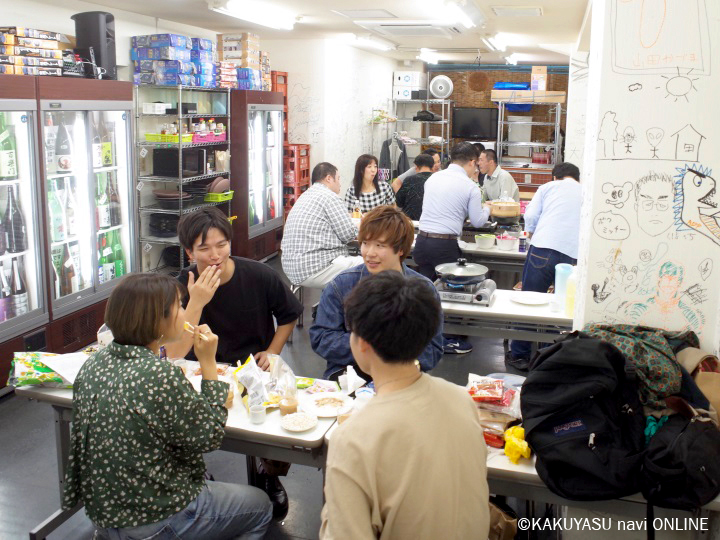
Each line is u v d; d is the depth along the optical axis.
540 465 2.14
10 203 4.30
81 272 5.01
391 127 12.45
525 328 3.73
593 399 2.18
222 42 7.19
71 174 4.79
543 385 2.22
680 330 2.65
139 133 6.18
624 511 2.18
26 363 2.64
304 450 2.35
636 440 2.14
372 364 1.49
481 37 8.33
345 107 9.77
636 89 2.54
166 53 5.89
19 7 4.84
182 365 2.80
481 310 3.71
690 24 2.46
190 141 6.26
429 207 5.17
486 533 1.54
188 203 6.50
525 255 5.25
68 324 4.70
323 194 4.63
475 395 2.38
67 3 5.30
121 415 1.86
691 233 2.58
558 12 6.11
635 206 2.62
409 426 1.40
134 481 1.89
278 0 5.83
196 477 2.07
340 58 9.38
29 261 4.44
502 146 12.17
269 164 7.98
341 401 2.51
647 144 2.56
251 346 3.01
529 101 11.24
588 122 2.99
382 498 1.38
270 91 7.64
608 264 2.68
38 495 3.17
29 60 4.29
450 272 3.81
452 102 13.15
